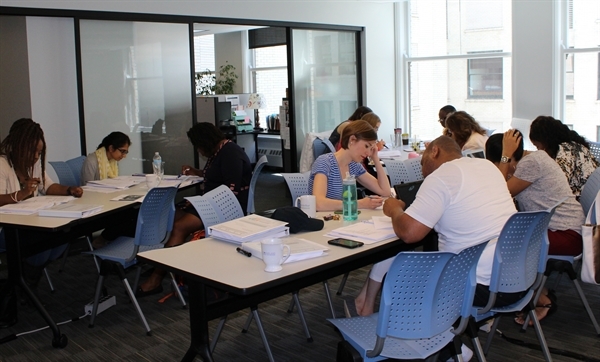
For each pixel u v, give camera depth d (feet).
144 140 20.27
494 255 8.04
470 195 8.39
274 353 10.73
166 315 12.69
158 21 20.01
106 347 11.14
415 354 7.04
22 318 12.73
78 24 18.26
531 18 22.91
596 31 21.99
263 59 35.81
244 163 14.76
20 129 12.64
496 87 25.46
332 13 25.68
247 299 7.93
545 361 9.56
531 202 11.51
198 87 35.14
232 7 21.98
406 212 8.44
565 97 23.11
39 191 13.50
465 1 25.94
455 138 16.15
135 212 13.85
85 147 18.84
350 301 13.23
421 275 6.59
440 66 27.35
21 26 17.61
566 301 12.76
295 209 9.33
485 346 10.44
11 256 11.14
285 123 26.11
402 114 28.86
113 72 19.30
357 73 27.55
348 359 7.27
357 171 12.34
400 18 28.17
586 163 12.62
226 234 8.61
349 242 8.38
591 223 10.15
